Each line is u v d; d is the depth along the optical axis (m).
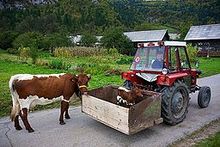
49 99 6.64
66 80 6.85
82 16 104.62
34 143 5.61
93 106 6.43
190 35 48.78
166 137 5.96
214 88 12.16
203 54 44.53
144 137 5.98
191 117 7.49
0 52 42.53
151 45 7.28
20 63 24.33
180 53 7.62
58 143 5.61
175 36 69.19
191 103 9.16
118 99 6.66
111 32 50.28
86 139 5.85
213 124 6.88
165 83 6.58
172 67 7.27
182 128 6.56
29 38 46.22
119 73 17.42
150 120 5.89
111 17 107.19
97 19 101.00
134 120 5.50
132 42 51.56
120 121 5.58
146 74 7.25
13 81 6.20
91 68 18.67
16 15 93.31
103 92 7.33
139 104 5.56
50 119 7.24
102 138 5.91
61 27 86.12
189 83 8.06
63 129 6.47
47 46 47.50
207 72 18.70
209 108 8.50
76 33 82.19
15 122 6.33
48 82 6.55
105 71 18.36
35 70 18.92
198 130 6.40
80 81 6.87
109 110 5.87
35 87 6.34
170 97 6.51
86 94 6.77
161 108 6.52
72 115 7.67
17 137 5.93
